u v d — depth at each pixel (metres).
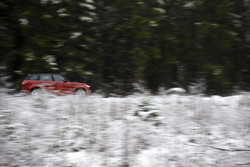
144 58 23.89
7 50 23.69
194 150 8.64
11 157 8.17
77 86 16.52
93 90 24.88
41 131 9.47
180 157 8.24
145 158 8.16
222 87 23.91
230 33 24.23
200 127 9.95
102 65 25.86
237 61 26.12
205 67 24.11
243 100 11.92
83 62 24.48
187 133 9.68
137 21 23.59
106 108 11.13
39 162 8.05
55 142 8.94
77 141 8.95
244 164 7.86
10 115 10.15
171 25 25.33
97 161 8.07
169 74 25.75
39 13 23.20
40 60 22.16
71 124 9.88
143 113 10.54
